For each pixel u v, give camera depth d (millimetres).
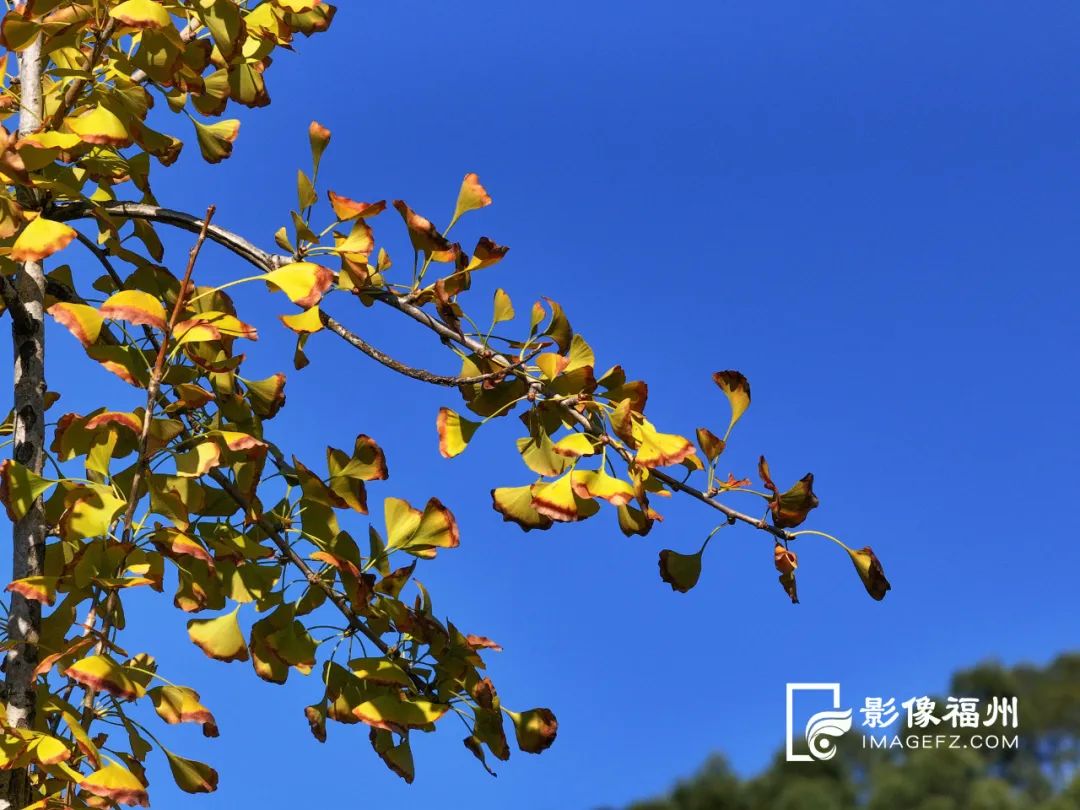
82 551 1980
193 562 2070
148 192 2227
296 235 2117
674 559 2061
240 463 2121
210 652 2047
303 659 2055
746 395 2041
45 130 2131
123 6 2033
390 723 2037
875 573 2008
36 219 2006
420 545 2082
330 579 2086
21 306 2109
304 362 2223
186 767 2037
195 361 2123
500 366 2072
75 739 1943
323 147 2119
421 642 2072
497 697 2080
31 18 2039
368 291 2090
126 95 2125
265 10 2260
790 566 2018
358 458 2105
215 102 2268
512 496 2033
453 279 2066
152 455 2012
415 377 2088
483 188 2117
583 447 1982
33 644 2043
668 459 1979
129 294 1997
